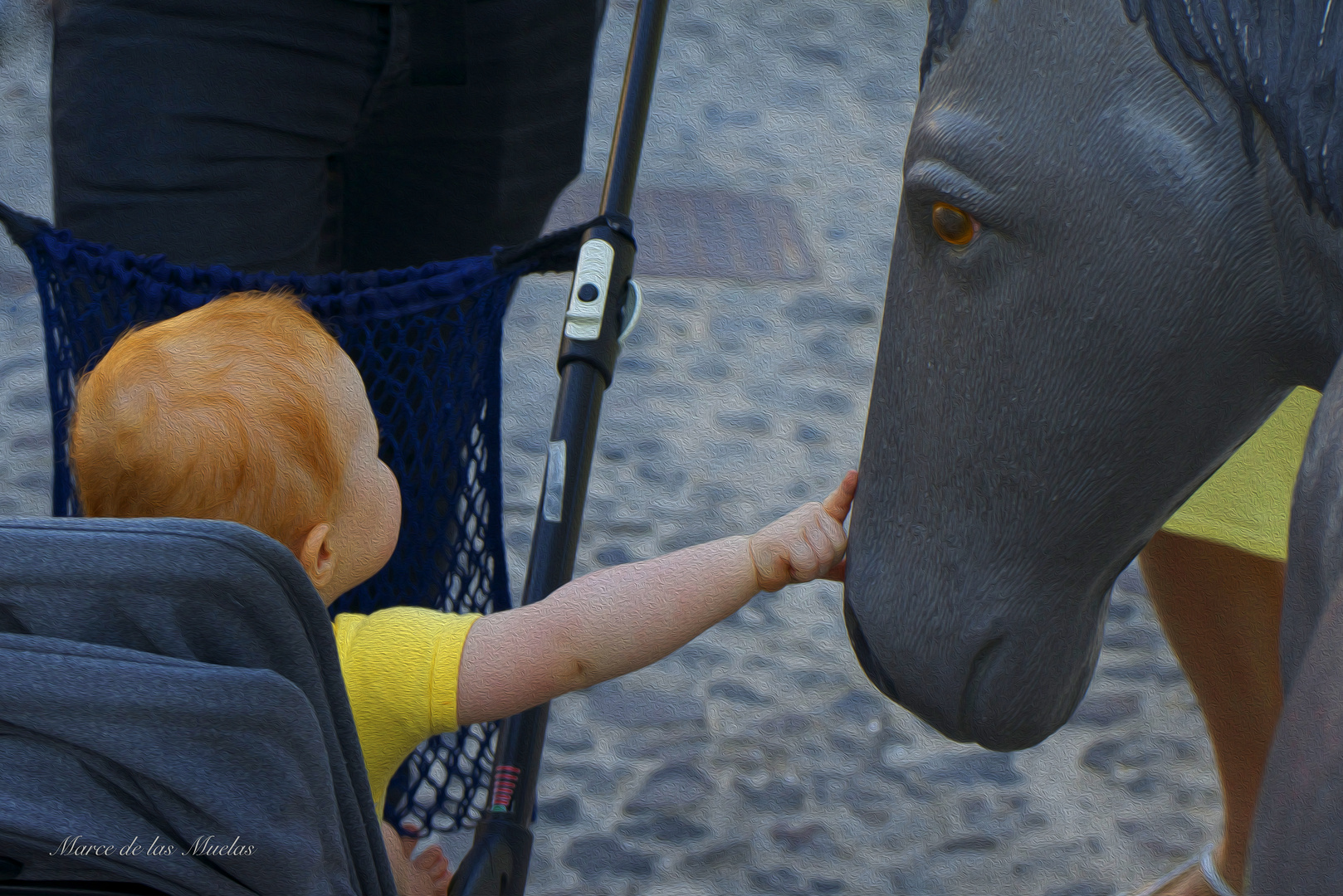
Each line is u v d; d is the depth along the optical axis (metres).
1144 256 0.90
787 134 3.96
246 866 0.86
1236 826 1.79
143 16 1.57
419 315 1.41
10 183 3.05
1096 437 0.97
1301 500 0.86
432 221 1.97
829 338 3.56
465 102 1.86
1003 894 2.08
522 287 3.57
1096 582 1.06
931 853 2.17
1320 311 0.90
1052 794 2.29
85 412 1.05
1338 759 0.73
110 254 1.37
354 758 0.96
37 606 0.85
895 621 1.08
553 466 1.36
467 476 1.51
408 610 1.25
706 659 2.58
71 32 1.58
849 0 4.39
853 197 3.97
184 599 0.85
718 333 3.54
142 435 1.02
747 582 1.25
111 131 1.59
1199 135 0.88
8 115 3.27
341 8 1.65
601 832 2.19
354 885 1.00
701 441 3.19
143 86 1.59
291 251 1.74
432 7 1.71
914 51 4.22
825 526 1.26
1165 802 2.27
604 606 1.23
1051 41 0.90
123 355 1.07
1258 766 1.72
